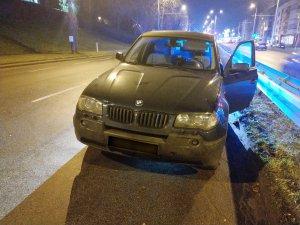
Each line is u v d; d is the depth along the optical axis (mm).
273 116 5926
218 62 3934
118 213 2486
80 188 2850
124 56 4277
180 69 3750
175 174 3234
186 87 3074
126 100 2814
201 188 2979
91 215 2441
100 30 48312
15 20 26609
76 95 7156
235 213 2586
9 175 3053
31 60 15680
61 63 16047
